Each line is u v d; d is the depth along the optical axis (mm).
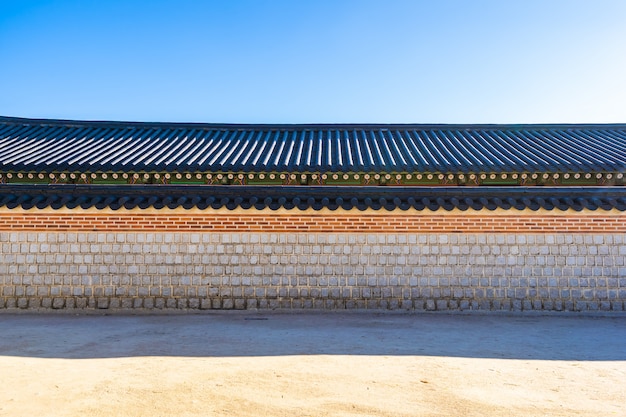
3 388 4367
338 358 5750
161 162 10484
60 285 9828
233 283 9844
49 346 6438
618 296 9688
